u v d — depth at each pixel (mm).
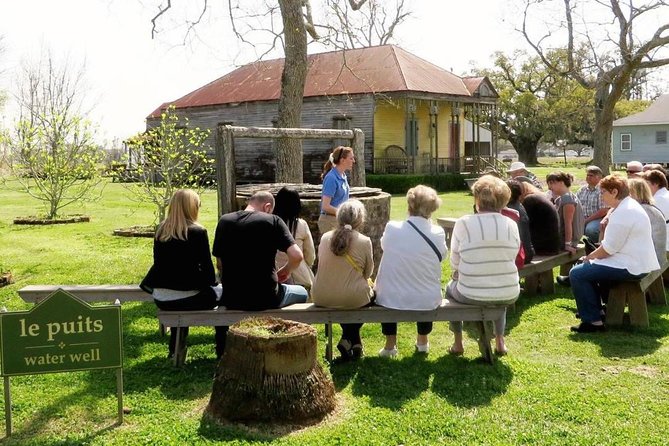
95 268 9875
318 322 5449
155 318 7016
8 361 4055
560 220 8570
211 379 5125
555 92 54344
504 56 57406
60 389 4906
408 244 5484
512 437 4121
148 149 16844
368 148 31609
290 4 12508
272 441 4027
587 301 6637
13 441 4074
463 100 33906
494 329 5879
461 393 4871
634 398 4832
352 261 5367
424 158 32719
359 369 5379
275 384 4242
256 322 4527
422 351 5867
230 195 8453
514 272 5613
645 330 6637
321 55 35812
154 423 4320
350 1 15688
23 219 15914
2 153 19422
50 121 16438
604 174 30250
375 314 5477
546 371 5398
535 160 63156
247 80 36875
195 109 37156
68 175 16938
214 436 4105
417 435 4152
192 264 5238
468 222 5617
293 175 12672
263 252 5305
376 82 31766
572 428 4281
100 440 4051
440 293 5570
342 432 4160
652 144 48500
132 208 19953
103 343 4188
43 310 4066
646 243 6570
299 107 12797
